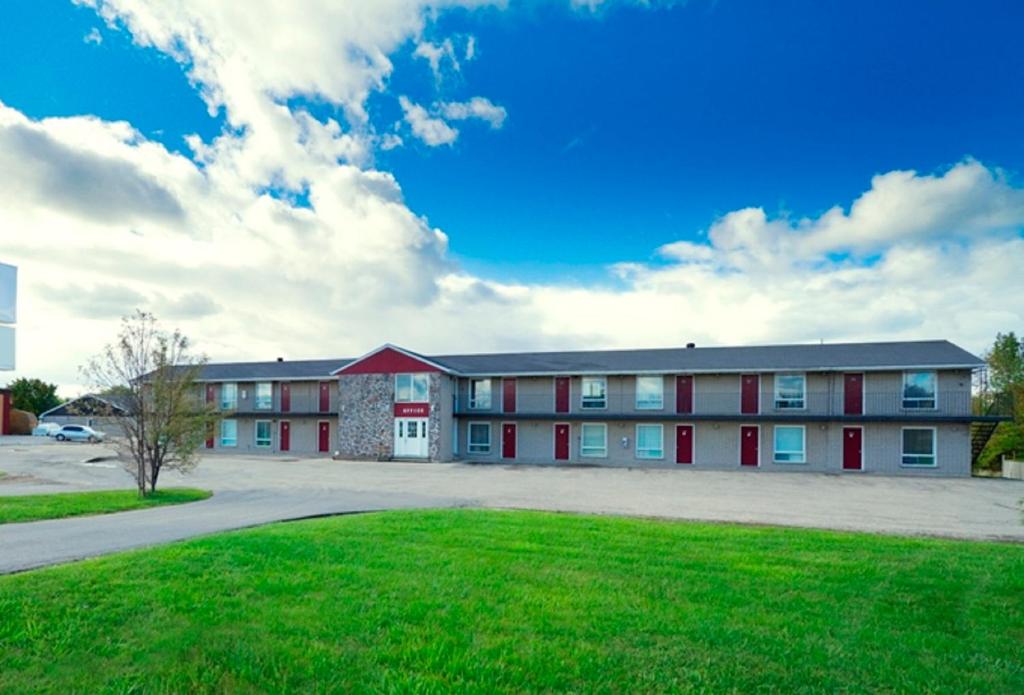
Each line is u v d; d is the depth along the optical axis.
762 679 4.59
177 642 5.07
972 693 4.45
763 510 15.10
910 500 18.06
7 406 47.72
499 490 19.44
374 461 33.47
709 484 22.42
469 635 5.32
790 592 6.66
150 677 4.54
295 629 5.39
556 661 4.80
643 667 4.75
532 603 6.14
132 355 16.66
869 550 8.89
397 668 4.71
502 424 35.59
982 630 5.64
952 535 11.38
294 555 7.91
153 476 16.61
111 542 9.20
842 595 6.57
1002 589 6.85
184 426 16.94
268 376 40.00
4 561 7.80
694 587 6.78
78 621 5.44
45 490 17.22
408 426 34.06
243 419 41.25
